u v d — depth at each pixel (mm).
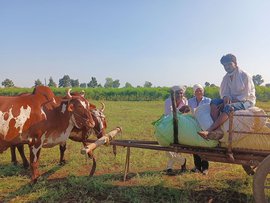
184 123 4949
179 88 6484
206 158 4984
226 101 4859
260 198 4309
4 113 5613
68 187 5801
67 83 91938
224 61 5113
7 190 5789
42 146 6195
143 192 5566
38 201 5223
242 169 6867
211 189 5742
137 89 39406
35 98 6094
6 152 8703
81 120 6176
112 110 22031
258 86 37688
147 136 11586
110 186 5816
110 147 9180
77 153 8547
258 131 4684
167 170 6730
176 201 5137
